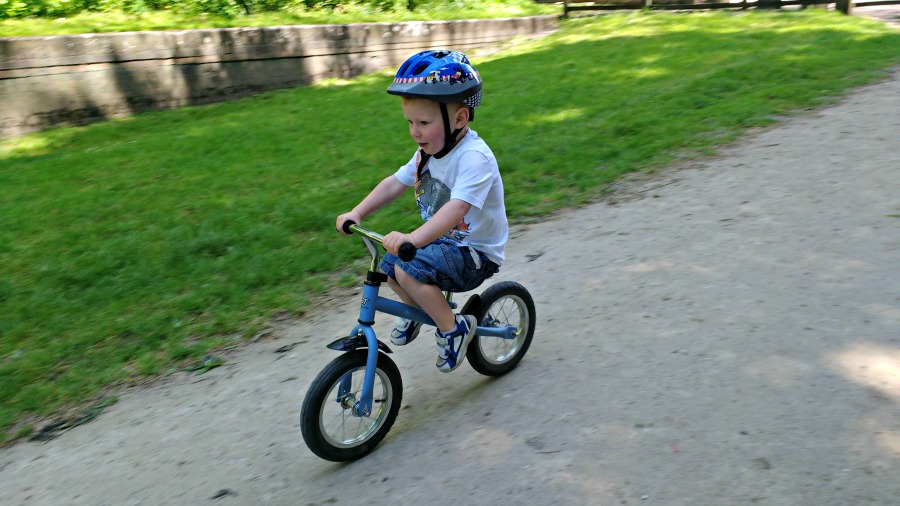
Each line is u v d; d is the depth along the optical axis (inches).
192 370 177.0
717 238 193.0
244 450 137.3
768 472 103.3
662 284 171.0
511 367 145.3
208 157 335.0
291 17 528.1
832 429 110.0
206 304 206.8
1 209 281.7
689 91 360.5
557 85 411.2
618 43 517.0
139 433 151.6
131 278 222.7
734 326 145.1
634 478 106.7
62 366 183.9
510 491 109.0
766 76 368.5
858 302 146.6
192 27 463.5
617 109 348.5
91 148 370.9
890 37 434.9
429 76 115.3
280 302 204.2
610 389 130.6
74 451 149.6
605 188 255.3
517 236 225.0
